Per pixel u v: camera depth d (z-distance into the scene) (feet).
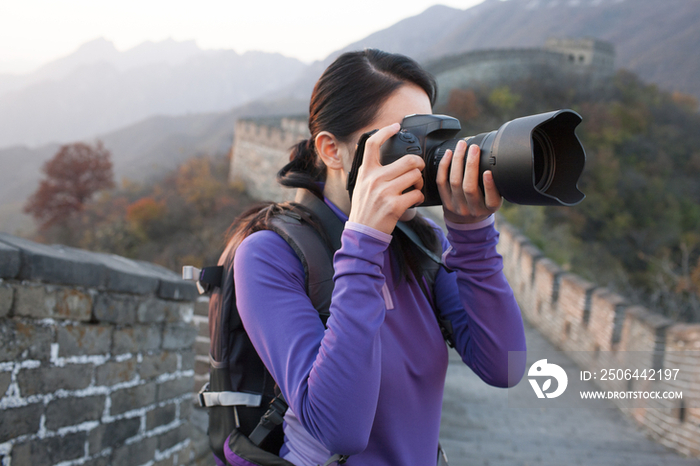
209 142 358.64
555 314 28.27
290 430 2.79
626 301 20.10
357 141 2.97
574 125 2.56
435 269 3.33
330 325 2.43
